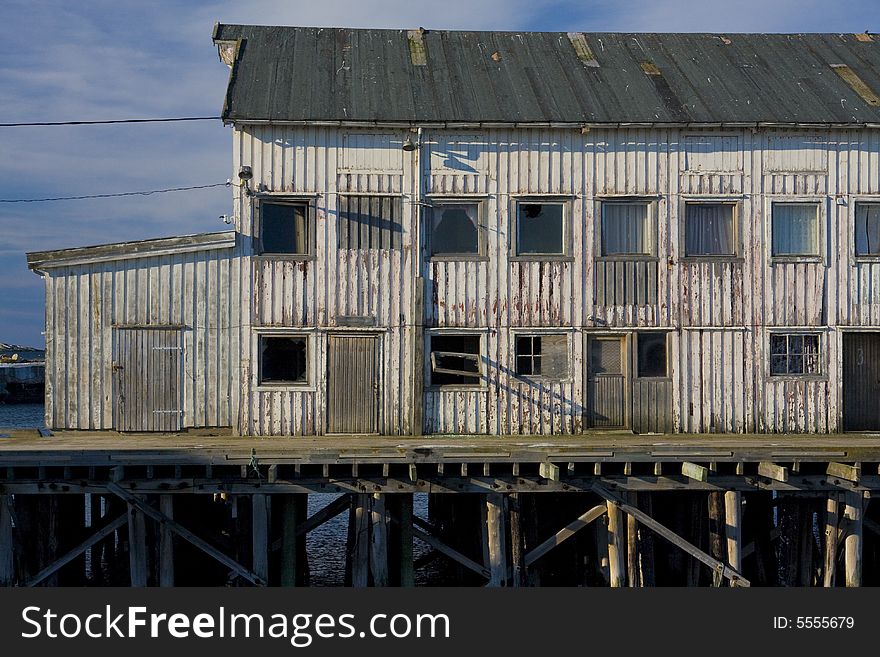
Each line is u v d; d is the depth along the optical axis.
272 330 17.98
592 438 17.81
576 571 17.08
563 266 18.47
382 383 18.17
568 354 18.48
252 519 14.67
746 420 18.66
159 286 17.89
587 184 18.52
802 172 18.83
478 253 18.45
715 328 18.67
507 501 15.26
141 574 14.52
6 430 17.66
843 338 18.89
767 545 17.00
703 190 18.67
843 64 21.05
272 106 18.08
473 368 18.45
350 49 20.77
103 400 17.86
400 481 14.83
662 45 21.80
